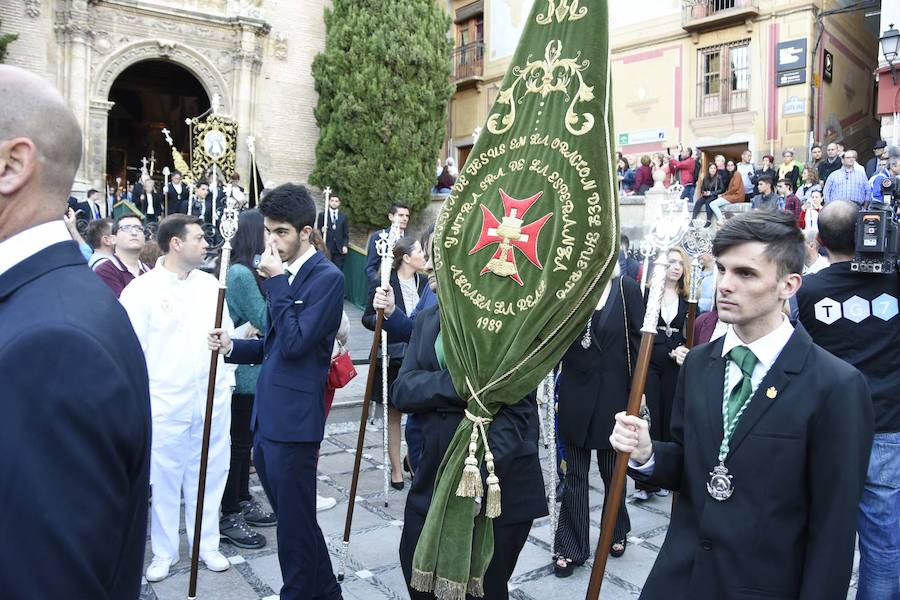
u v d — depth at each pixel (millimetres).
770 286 1944
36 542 1025
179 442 3793
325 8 18484
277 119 18562
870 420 1880
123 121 24141
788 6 16172
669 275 4891
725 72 17219
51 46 15750
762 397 1921
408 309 5434
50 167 1279
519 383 2582
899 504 3004
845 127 17688
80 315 1173
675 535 2051
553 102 2914
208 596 3576
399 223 6449
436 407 2785
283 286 3113
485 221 2939
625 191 15273
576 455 3973
